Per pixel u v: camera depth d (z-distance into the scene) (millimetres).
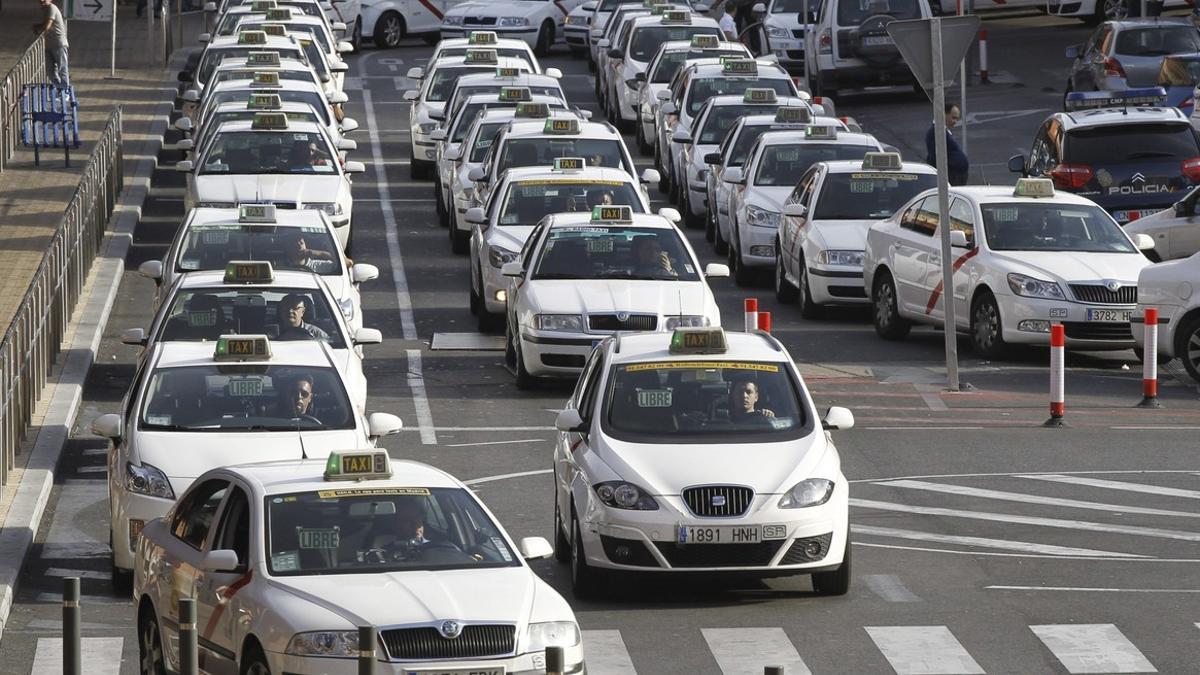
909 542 52000
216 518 37844
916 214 83500
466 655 33312
